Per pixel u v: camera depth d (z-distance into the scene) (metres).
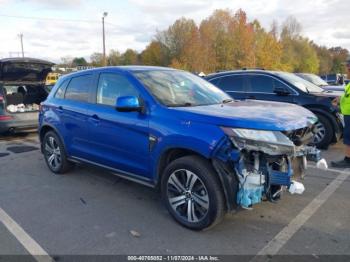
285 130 3.34
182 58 64.62
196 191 3.67
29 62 8.98
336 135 7.39
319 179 5.36
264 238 3.58
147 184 4.27
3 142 8.66
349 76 6.14
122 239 3.61
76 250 3.42
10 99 9.47
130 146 4.29
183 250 3.38
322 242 3.49
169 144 3.75
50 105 5.79
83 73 5.29
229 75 8.91
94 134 4.84
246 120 3.35
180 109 3.85
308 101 7.62
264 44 61.44
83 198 4.77
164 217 4.11
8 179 5.68
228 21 63.41
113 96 4.63
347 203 4.43
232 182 3.37
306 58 81.88
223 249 3.38
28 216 4.21
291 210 4.23
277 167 3.45
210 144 3.39
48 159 6.01
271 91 8.21
